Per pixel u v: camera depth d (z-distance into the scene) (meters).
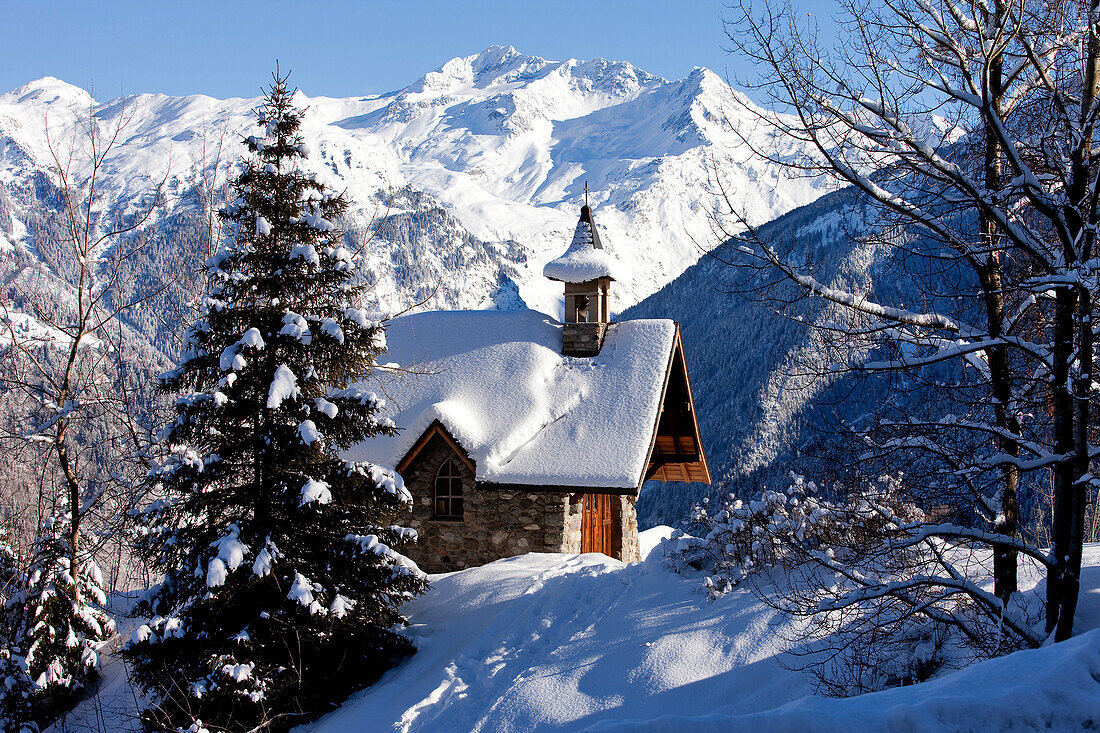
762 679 10.11
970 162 10.30
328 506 13.80
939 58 9.54
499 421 20.52
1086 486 8.70
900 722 5.96
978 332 9.36
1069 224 8.92
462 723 10.81
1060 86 9.45
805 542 11.80
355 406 13.80
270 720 12.18
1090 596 9.62
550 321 23.36
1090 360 8.55
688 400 23.52
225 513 13.99
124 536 16.14
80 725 15.79
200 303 14.34
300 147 13.98
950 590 9.48
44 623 16.38
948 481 9.87
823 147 8.80
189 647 13.14
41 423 16.98
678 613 12.30
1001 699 6.05
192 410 13.04
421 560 20.34
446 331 23.47
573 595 14.58
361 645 13.95
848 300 8.90
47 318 16.80
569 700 10.70
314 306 14.14
